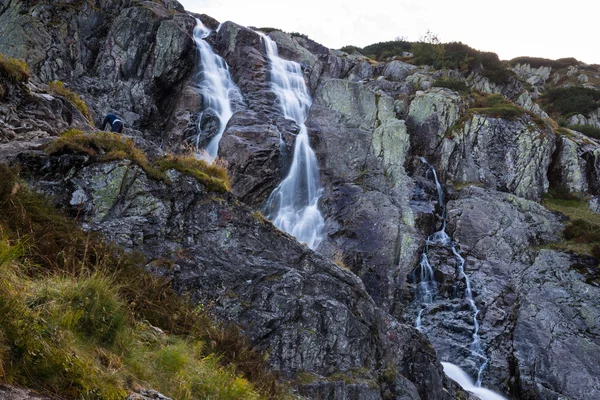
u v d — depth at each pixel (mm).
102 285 5020
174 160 8977
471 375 15578
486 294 18375
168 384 4664
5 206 6207
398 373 8875
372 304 9391
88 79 24156
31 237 5945
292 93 28953
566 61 60281
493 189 23578
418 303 18297
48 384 3533
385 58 41188
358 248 19594
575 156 25922
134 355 4684
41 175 7566
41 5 24000
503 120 25688
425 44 35875
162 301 6945
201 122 25250
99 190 7879
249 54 29016
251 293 8148
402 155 24109
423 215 20891
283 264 8875
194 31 30578
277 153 22781
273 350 7805
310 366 7980
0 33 22812
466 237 20875
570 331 16688
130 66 25312
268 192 22422
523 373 15656
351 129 25422
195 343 6371
